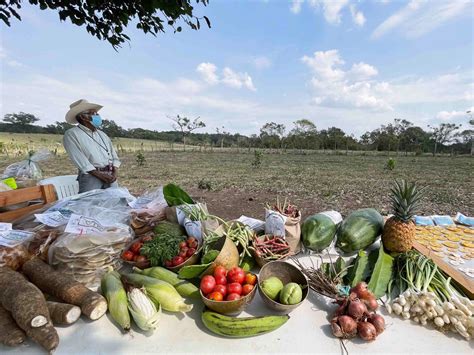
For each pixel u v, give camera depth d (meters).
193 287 1.62
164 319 1.47
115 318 1.40
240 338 1.34
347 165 22.77
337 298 1.48
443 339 1.34
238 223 2.11
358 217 2.22
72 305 1.40
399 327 1.42
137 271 1.81
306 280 1.64
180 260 1.82
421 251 2.11
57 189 3.71
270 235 2.06
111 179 3.67
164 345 1.29
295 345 1.30
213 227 2.05
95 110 3.58
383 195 9.38
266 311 1.54
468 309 1.39
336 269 1.76
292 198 8.97
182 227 2.25
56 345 1.21
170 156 30.86
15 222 2.22
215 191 10.09
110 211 2.30
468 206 8.00
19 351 1.24
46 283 1.54
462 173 17.09
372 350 1.27
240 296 1.46
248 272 1.83
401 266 1.83
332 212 2.50
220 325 1.32
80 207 2.26
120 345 1.29
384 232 2.02
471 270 1.98
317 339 1.34
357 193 9.77
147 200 2.75
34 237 1.87
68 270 1.72
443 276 1.74
